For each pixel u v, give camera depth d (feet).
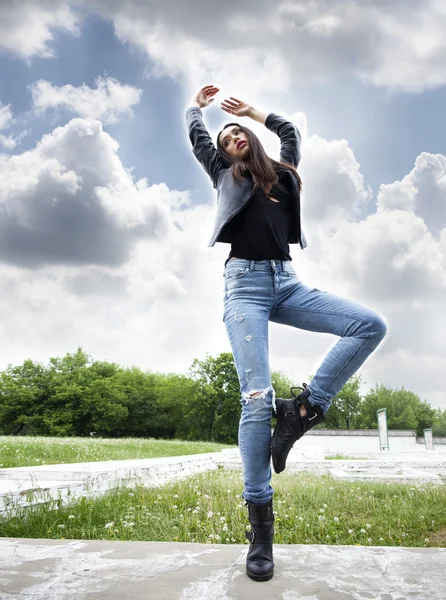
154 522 15.66
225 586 6.56
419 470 37.19
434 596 6.19
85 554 8.14
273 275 7.51
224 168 8.09
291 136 8.99
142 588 6.49
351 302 7.34
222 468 40.14
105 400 206.18
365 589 6.42
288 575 7.00
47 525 14.32
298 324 7.72
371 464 38.75
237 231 7.62
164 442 81.66
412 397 258.37
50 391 210.18
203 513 17.24
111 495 19.89
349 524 16.67
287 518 16.75
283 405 7.04
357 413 248.11
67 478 20.66
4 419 209.26
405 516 17.84
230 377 201.46
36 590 6.44
